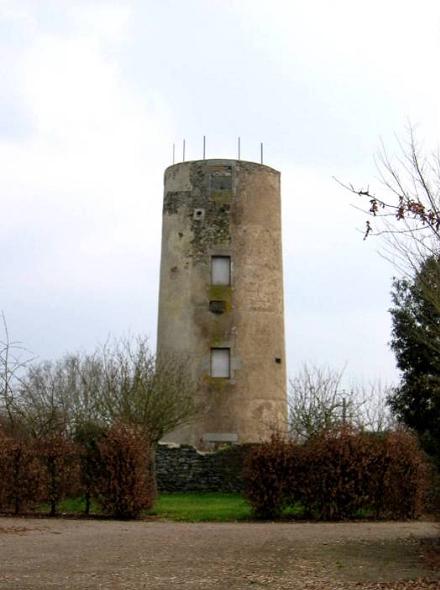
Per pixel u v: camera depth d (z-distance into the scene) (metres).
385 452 21.48
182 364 32.44
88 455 21.78
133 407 28.08
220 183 35.25
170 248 35.41
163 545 14.88
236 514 22.22
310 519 21.28
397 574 11.69
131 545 14.87
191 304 34.25
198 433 32.69
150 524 19.72
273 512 21.47
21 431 25.00
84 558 13.10
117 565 12.38
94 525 19.08
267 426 32.56
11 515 21.28
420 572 11.87
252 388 33.44
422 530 17.92
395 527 18.91
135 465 21.48
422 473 21.42
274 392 33.94
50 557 13.20
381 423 37.66
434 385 22.36
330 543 15.23
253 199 35.31
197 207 35.12
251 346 33.88
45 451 21.75
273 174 36.28
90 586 10.54
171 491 29.89
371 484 21.34
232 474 29.95
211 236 34.81
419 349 23.36
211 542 15.39
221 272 34.59
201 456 30.23
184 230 35.12
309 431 31.08
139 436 22.33
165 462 30.14
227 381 33.41
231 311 34.12
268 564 12.56
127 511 21.19
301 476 21.52
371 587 10.60
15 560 12.84
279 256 35.81
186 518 21.45
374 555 13.59
